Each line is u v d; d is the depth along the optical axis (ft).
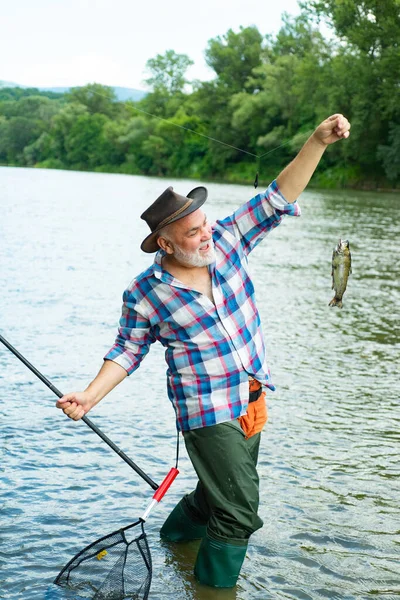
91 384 12.65
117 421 19.57
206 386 12.34
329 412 20.89
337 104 176.96
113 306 33.27
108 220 76.13
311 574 12.94
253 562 13.28
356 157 180.65
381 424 20.11
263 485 16.21
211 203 108.27
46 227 66.13
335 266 14.25
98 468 16.72
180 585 12.50
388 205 118.32
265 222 12.94
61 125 327.47
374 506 15.48
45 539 13.69
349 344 28.78
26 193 119.85
